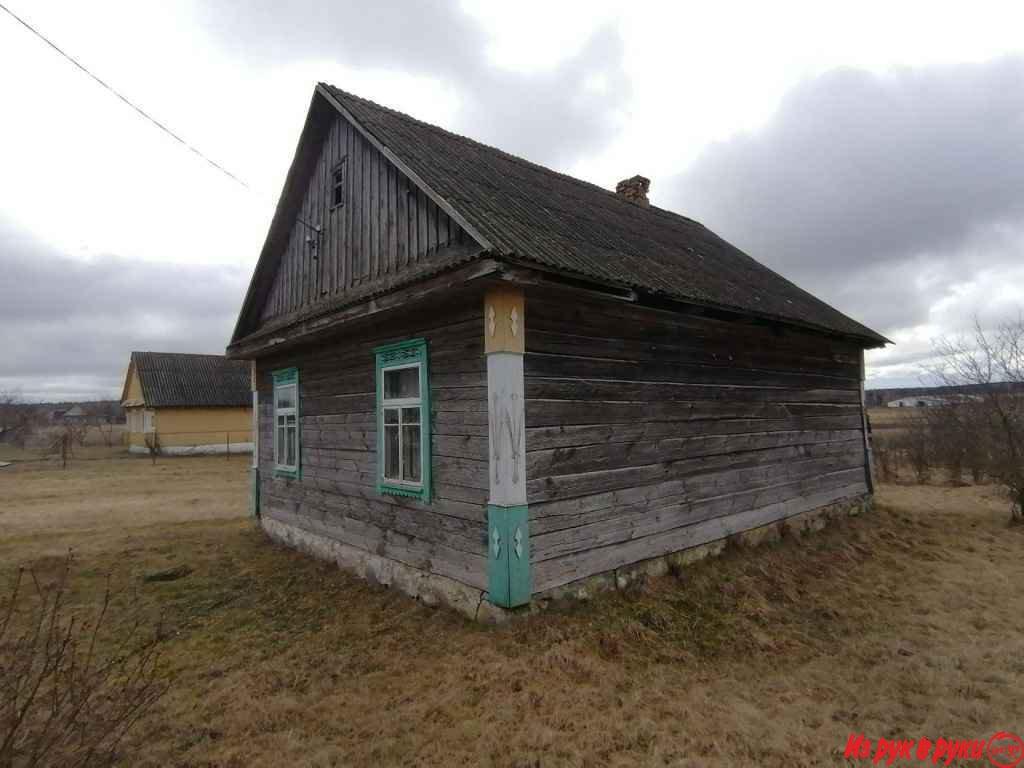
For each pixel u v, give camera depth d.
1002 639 5.39
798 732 3.85
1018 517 10.23
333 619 5.86
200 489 16.56
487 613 5.16
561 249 5.63
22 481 18.41
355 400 7.35
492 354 5.12
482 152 9.03
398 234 6.64
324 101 7.93
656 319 6.72
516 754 3.49
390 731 3.78
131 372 33.38
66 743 3.43
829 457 9.56
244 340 9.24
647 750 3.58
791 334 8.75
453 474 5.70
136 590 7.00
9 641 5.27
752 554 7.46
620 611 5.54
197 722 3.95
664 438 6.68
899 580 7.21
